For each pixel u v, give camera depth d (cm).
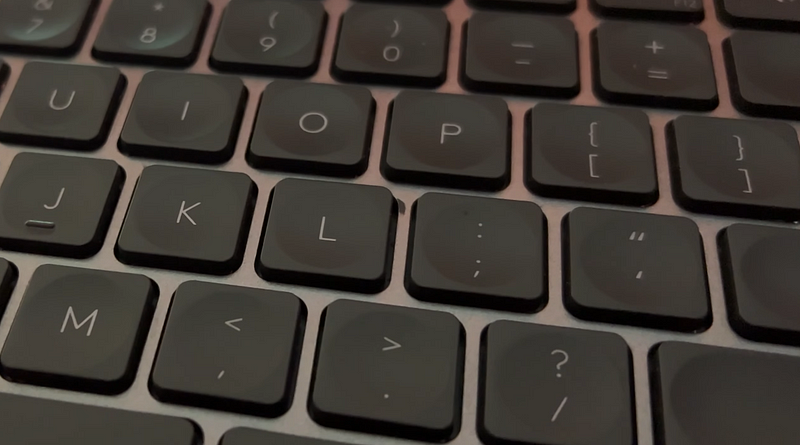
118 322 16
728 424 15
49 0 18
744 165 17
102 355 16
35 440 15
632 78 17
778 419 15
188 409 16
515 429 15
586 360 16
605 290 16
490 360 16
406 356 16
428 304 16
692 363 16
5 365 16
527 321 16
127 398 16
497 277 16
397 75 18
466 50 18
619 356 16
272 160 17
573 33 18
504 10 18
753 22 18
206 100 17
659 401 15
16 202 17
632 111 17
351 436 15
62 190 17
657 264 16
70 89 17
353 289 16
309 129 17
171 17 18
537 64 18
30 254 16
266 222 16
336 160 17
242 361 16
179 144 17
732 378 16
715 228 16
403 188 17
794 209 16
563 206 17
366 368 16
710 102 17
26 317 16
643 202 17
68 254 16
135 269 16
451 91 18
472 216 16
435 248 16
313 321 16
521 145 17
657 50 18
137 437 15
